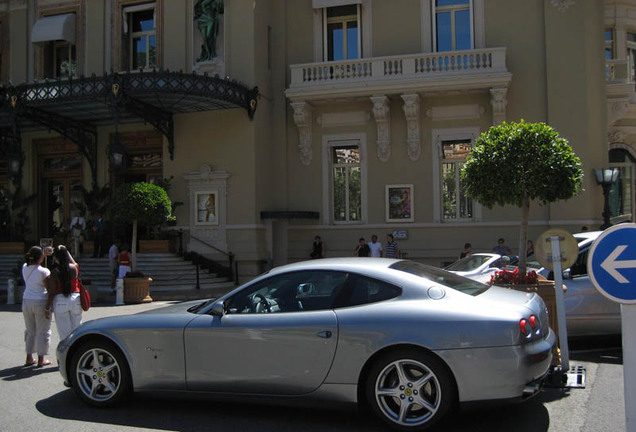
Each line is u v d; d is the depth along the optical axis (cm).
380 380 472
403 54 1834
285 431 485
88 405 557
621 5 1867
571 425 487
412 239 1834
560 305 623
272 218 1845
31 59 2067
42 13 2062
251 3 1850
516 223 1752
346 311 491
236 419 518
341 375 478
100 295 1584
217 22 1877
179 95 1680
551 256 638
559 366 629
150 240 1834
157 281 1681
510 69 1788
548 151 714
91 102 1703
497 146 738
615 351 791
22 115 1752
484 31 1809
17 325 1109
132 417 528
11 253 1956
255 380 502
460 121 1816
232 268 1820
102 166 2006
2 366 759
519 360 450
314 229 1917
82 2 2020
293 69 1873
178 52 1923
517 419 504
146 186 1517
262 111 1895
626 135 1881
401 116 1859
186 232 1878
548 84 1742
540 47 1770
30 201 2017
